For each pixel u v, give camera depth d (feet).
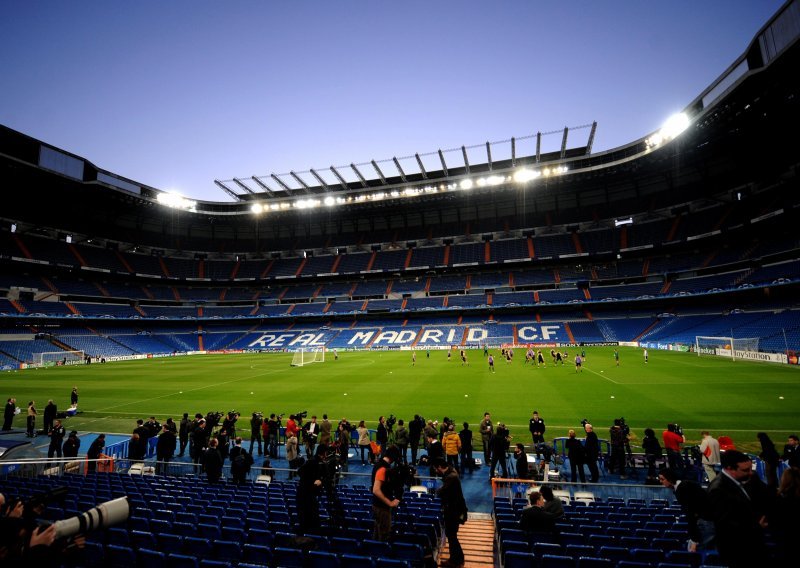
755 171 187.62
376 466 23.59
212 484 38.68
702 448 39.42
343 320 260.42
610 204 241.55
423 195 233.14
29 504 10.21
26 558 9.09
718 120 148.36
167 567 18.38
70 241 237.66
